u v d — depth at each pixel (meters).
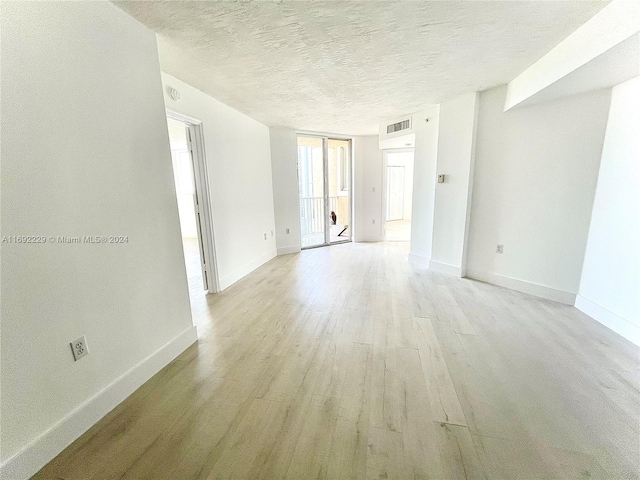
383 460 1.25
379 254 5.16
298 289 3.45
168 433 1.42
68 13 1.30
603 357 1.97
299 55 2.15
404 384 1.74
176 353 2.08
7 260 1.10
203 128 3.01
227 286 3.58
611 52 1.65
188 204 7.01
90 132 1.42
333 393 1.68
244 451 1.31
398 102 3.49
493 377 1.79
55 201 1.27
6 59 1.08
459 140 3.42
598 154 2.48
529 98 2.58
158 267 1.91
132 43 1.66
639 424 1.42
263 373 1.88
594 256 2.54
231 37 1.88
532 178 2.95
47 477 1.20
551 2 1.55
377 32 1.84
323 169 5.74
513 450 1.29
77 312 1.38
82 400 1.42
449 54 2.19
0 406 1.10
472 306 2.85
